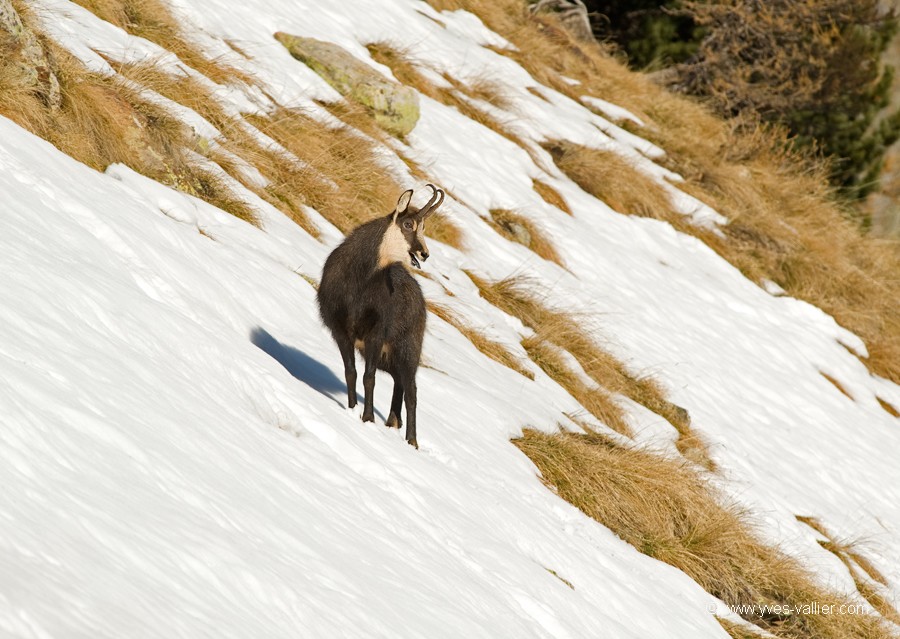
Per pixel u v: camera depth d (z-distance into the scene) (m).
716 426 39.44
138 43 34.66
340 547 13.91
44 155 22.05
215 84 36.31
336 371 23.78
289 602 11.20
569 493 27.94
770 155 70.06
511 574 18.30
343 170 38.09
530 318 38.84
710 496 32.53
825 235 63.38
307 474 15.87
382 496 17.25
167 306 18.81
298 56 43.88
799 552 32.66
